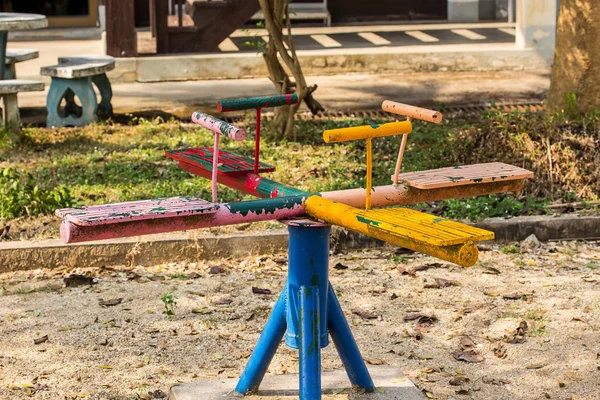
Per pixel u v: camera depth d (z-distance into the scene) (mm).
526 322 6730
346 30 22641
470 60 18234
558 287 7457
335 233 8391
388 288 7477
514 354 6227
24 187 8906
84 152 11484
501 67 18328
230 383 5469
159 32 17859
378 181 9836
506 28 22516
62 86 13086
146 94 15898
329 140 4410
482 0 24734
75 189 9680
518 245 8531
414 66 18188
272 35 11664
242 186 5391
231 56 17438
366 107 14531
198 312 6977
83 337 6543
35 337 6547
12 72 14531
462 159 10367
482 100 15047
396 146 11367
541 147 9992
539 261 8117
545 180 9695
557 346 6344
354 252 8398
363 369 5266
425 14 24812
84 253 7973
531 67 18344
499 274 7789
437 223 4359
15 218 8742
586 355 6199
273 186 5105
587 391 5691
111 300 7188
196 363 6117
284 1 11617
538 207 9062
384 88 16328
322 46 19516
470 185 5102
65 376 5922
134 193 9516
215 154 4684
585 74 11156
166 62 17188
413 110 4945
